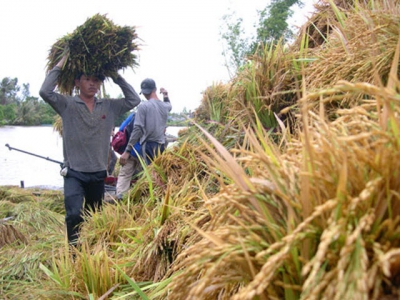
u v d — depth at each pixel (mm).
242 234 887
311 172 836
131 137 4148
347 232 698
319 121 887
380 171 739
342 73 1615
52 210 5633
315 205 812
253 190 896
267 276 722
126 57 3504
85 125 3377
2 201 5508
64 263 2350
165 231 1918
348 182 788
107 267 2004
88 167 3404
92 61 3324
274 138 2279
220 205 977
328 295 661
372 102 1061
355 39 1631
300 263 794
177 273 1574
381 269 683
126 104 3701
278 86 2230
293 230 807
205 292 922
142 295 1459
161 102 4418
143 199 3070
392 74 826
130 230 2539
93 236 2758
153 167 3199
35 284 2537
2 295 2543
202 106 3568
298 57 2363
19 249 3447
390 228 712
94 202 3627
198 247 917
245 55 2814
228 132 2803
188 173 2805
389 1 1742
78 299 2010
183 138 3453
